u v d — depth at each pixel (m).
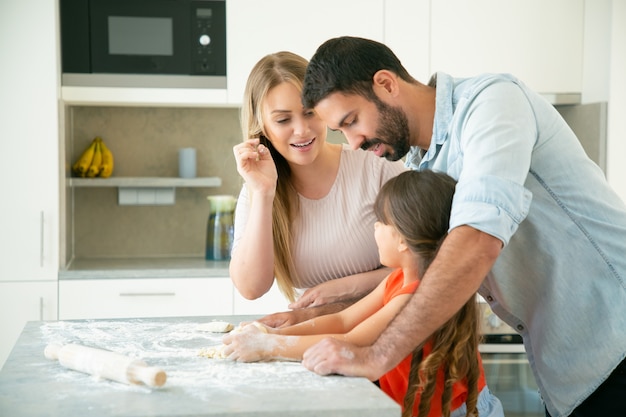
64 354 1.48
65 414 1.20
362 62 1.61
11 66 3.12
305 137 1.90
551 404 1.76
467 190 1.43
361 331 1.58
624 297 1.61
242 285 1.99
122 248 3.74
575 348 1.67
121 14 3.26
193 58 3.31
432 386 1.53
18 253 3.14
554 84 3.46
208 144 3.76
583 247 1.61
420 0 3.37
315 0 3.32
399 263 1.69
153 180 3.47
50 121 3.15
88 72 3.25
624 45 3.29
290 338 1.55
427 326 1.40
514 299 1.70
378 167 2.06
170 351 1.62
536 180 1.60
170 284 3.21
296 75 1.90
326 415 1.22
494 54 3.42
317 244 2.07
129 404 1.25
